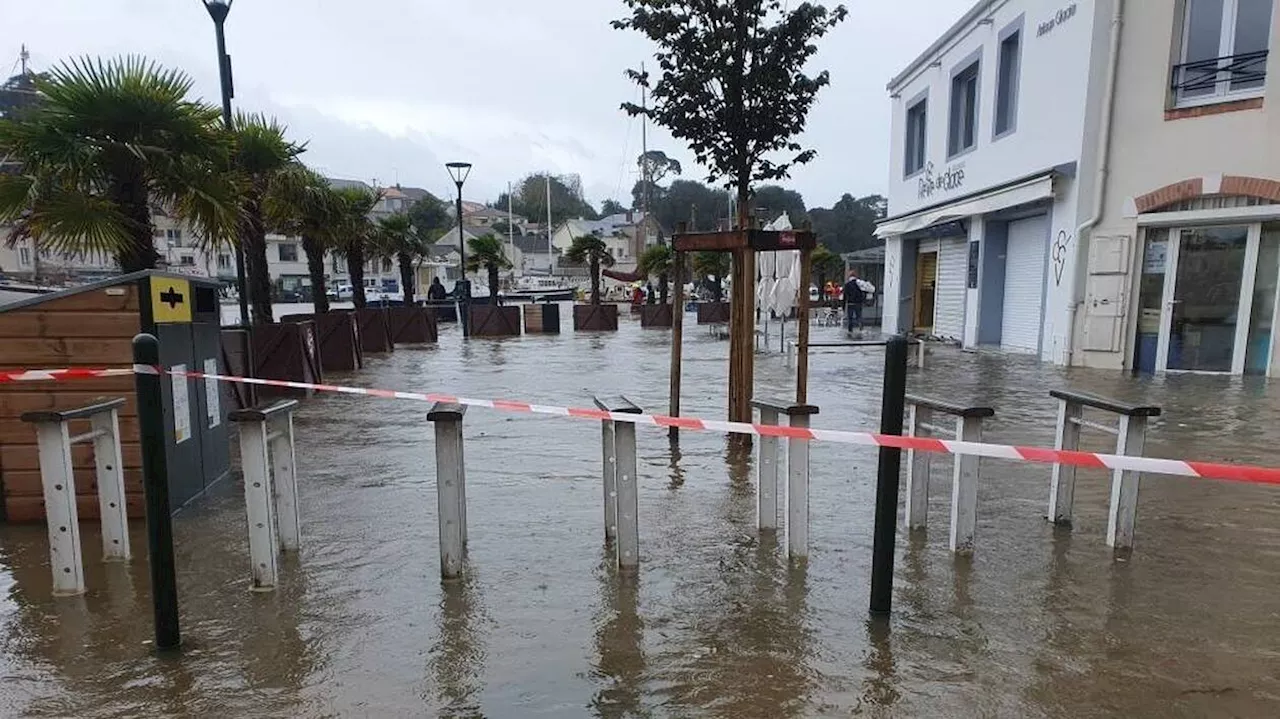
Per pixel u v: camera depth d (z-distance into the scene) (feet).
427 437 23.39
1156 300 38.40
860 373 39.34
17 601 11.46
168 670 9.44
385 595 11.66
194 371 16.70
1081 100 39.50
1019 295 48.19
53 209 19.47
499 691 8.98
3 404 14.94
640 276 115.85
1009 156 47.03
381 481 18.26
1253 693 8.87
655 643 10.11
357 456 20.85
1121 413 13.14
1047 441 22.52
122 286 14.79
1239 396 30.12
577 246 89.35
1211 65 35.42
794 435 10.73
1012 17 46.50
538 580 12.20
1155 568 12.61
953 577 12.23
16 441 15.05
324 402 30.42
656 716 8.47
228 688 9.04
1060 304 41.70
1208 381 34.76
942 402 13.58
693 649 9.95
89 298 14.76
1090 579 12.16
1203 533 14.35
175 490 15.76
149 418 9.49
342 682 9.18
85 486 15.26
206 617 10.92
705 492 17.11
